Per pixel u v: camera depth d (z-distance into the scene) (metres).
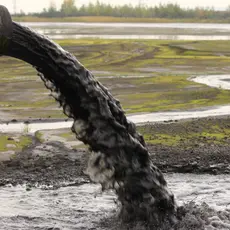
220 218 13.98
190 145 24.62
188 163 20.95
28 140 25.84
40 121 31.36
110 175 13.13
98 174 13.19
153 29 157.88
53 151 23.50
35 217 14.44
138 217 13.39
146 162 13.44
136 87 46.72
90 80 13.02
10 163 21.31
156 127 28.75
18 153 23.12
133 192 13.30
